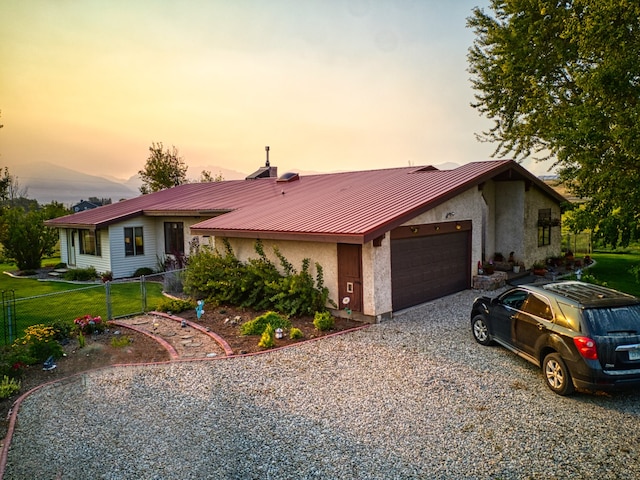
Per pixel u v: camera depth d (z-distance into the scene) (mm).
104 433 5949
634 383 6281
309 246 12469
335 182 19453
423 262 13008
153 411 6578
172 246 22266
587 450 5352
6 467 5227
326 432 5883
